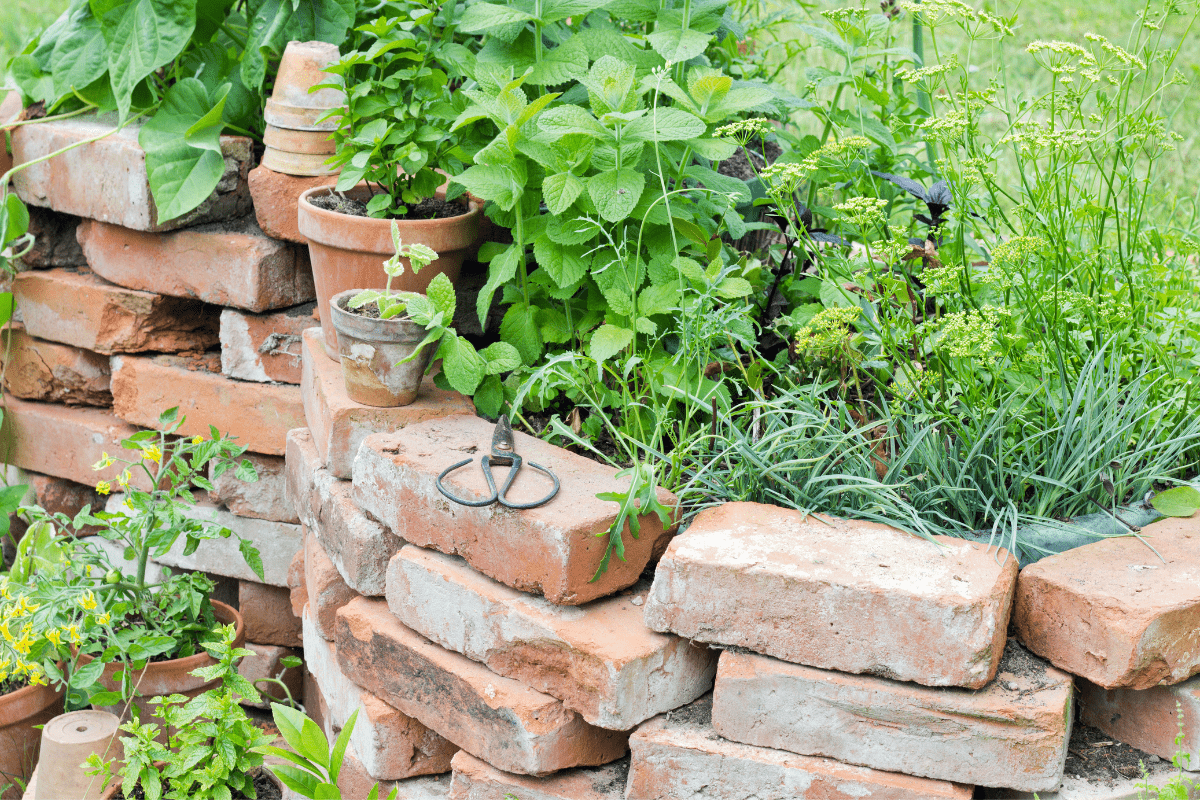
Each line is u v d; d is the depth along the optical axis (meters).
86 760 2.20
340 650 2.18
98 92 2.84
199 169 2.60
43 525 2.65
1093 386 2.06
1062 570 1.82
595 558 1.86
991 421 2.01
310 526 2.42
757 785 1.80
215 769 2.19
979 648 1.67
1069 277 2.28
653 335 2.29
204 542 2.87
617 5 2.48
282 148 2.53
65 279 2.87
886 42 2.66
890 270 2.08
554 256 2.24
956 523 1.96
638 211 2.28
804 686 1.76
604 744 1.98
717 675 1.80
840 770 1.77
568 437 2.26
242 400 2.73
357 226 2.26
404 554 2.05
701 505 2.06
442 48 2.48
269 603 2.91
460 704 1.98
